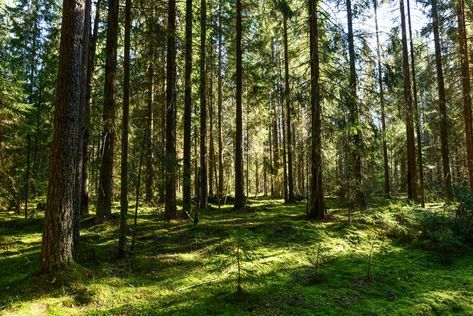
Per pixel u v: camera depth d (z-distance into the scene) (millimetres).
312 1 14336
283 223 13164
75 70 7828
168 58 14930
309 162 15109
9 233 14062
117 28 12852
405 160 25578
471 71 20406
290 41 21484
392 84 15859
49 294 6918
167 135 14758
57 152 7641
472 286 7711
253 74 20609
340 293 7395
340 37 14219
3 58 18531
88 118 15383
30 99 20578
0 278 8297
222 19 20891
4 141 18422
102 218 14008
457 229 10812
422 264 9336
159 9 11961
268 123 28453
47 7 20500
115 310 6562
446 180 18062
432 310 6668
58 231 7594
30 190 24219
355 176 13703
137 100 15570
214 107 30391
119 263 9141
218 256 9977
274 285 7762
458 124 22531
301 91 14344
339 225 13008
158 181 11234
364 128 14227
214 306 6734
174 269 8922
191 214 17484
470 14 18953
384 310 6582
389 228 12383
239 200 19297
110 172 14172
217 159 32188
